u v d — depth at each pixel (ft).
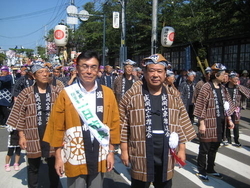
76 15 44.83
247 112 32.58
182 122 7.82
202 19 38.06
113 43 60.95
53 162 9.59
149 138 7.27
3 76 22.48
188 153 17.08
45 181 12.28
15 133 13.32
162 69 7.29
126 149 7.75
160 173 7.64
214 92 11.91
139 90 7.55
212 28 40.11
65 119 7.03
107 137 7.13
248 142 20.13
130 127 7.55
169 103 7.50
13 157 15.93
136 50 55.98
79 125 6.96
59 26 34.24
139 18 50.78
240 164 15.15
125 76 18.54
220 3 34.68
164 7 45.78
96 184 7.34
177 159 7.50
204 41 44.68
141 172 7.38
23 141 9.52
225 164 15.14
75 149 6.95
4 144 18.69
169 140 7.33
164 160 7.34
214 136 12.00
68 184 7.36
